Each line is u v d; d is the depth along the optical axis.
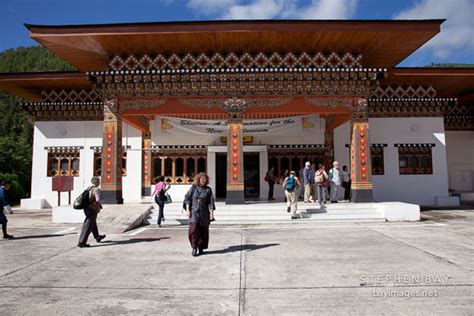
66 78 18.05
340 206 14.26
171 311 4.48
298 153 20.23
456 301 4.70
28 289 5.39
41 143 20.08
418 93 19.97
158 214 13.55
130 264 6.91
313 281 5.66
